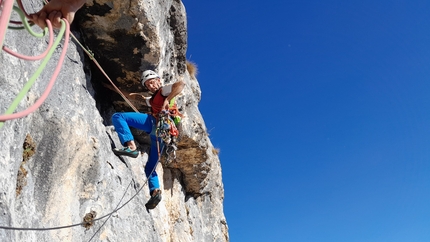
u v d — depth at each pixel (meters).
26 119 4.30
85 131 5.37
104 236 5.52
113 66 6.82
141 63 6.78
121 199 6.27
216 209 13.89
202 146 10.30
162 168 9.82
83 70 6.29
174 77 8.64
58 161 4.73
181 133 9.30
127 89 7.26
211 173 12.58
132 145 6.49
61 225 4.63
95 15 6.06
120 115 6.36
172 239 9.63
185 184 11.84
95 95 6.93
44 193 4.51
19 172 4.10
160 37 6.70
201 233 12.09
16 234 3.54
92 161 5.39
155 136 6.54
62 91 5.34
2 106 3.71
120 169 6.68
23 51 4.45
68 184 4.93
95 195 5.47
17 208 3.90
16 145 3.92
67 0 2.46
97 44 6.46
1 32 1.61
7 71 3.98
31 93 4.47
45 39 5.34
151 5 6.25
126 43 6.46
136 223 6.55
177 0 7.81
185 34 8.44
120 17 6.10
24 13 2.25
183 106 9.06
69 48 5.95
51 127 4.71
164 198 9.74
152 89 6.52
